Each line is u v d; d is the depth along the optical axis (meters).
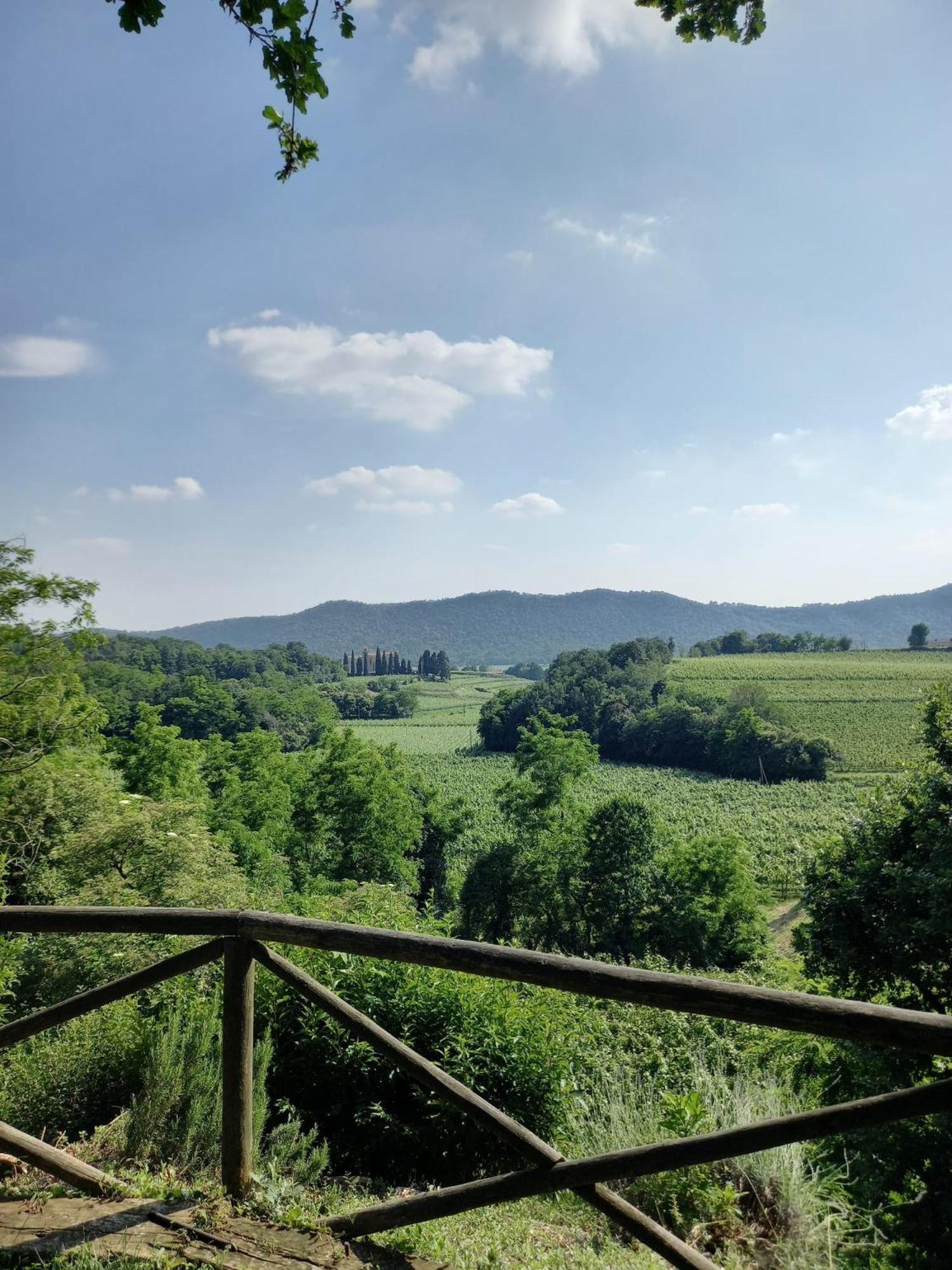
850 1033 1.62
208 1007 4.58
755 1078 4.45
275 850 43.78
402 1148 4.45
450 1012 4.86
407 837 42.34
